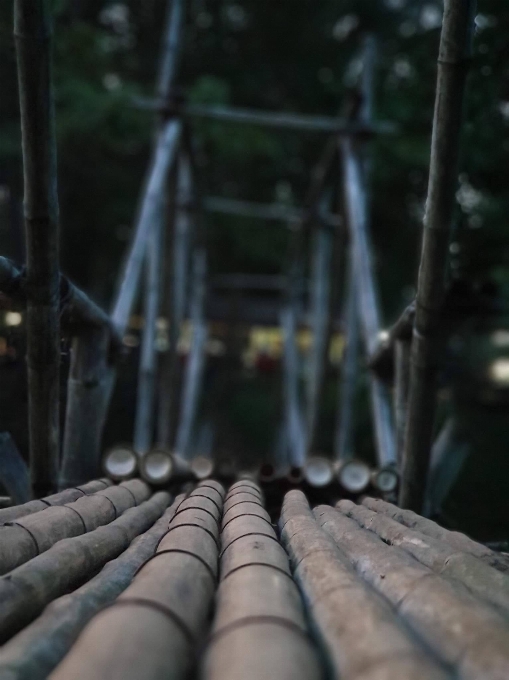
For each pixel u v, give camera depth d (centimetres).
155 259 757
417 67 909
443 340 382
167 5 1681
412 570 193
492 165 823
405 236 1585
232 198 1805
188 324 1418
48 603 201
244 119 773
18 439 518
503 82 672
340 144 810
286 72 1748
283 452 1194
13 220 869
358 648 134
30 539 243
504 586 193
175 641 139
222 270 1873
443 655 142
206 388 1541
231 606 162
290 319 1205
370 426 1162
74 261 1650
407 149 1357
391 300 1719
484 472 841
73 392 446
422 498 404
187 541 221
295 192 1805
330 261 1042
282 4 1681
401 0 1702
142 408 738
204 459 523
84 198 1470
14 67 762
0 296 362
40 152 312
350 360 820
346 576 184
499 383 1316
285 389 1188
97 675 124
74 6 1466
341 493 478
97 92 1196
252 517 277
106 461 459
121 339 504
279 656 130
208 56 1730
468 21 294
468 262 1118
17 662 145
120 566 236
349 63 1709
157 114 765
